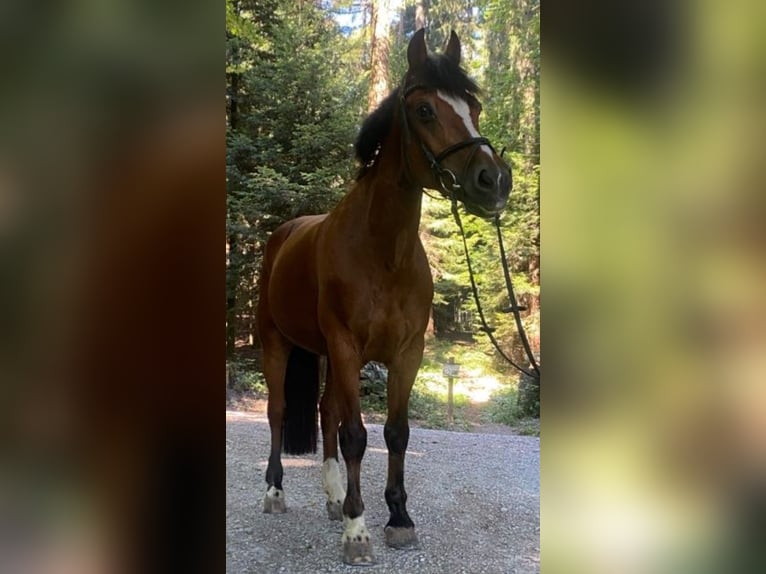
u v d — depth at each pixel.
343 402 2.48
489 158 2.06
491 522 2.98
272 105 7.25
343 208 2.58
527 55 7.90
